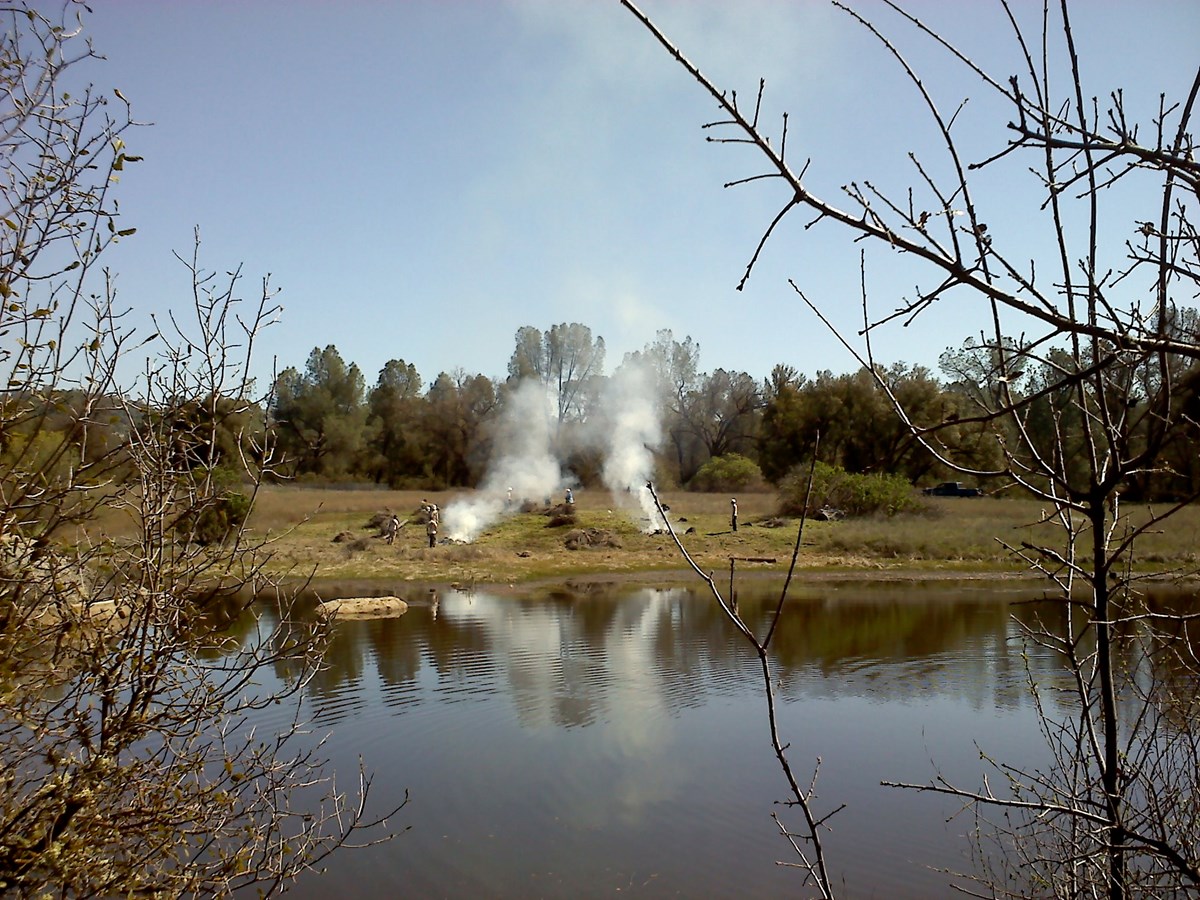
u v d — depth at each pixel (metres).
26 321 4.00
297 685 5.33
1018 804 3.52
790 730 12.47
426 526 40.34
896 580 28.97
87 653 4.33
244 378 4.79
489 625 21.06
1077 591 20.98
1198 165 2.11
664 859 8.56
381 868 8.38
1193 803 4.31
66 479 4.34
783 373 60.47
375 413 74.38
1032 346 2.26
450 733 12.34
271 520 34.03
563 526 39.47
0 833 4.04
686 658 17.19
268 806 5.68
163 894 4.42
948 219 2.43
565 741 12.05
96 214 4.21
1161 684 4.84
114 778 4.41
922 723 12.60
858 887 7.91
